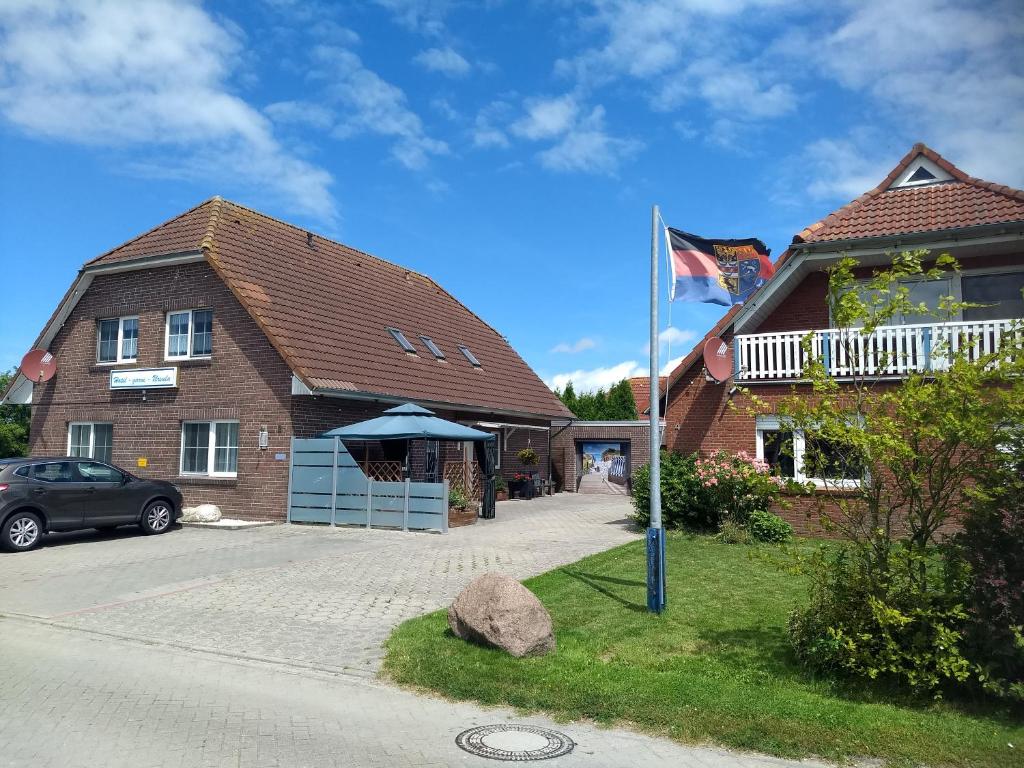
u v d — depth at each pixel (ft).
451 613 25.02
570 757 16.76
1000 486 18.84
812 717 18.21
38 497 44.83
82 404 66.49
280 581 35.09
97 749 16.74
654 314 29.84
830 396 21.71
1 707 19.36
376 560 40.22
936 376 19.79
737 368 50.19
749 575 34.78
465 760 16.52
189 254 60.54
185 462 61.46
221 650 24.82
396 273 87.86
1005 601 18.45
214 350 60.03
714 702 19.16
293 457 55.72
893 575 20.27
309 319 62.59
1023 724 17.83
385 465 59.93
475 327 93.66
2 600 31.91
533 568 37.60
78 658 24.02
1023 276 46.01
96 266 65.00
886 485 21.27
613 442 97.66
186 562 40.06
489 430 81.25
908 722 17.89
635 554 40.60
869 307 24.40
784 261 48.24
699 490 47.34
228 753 16.66
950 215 45.88
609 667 21.94
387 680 21.90
